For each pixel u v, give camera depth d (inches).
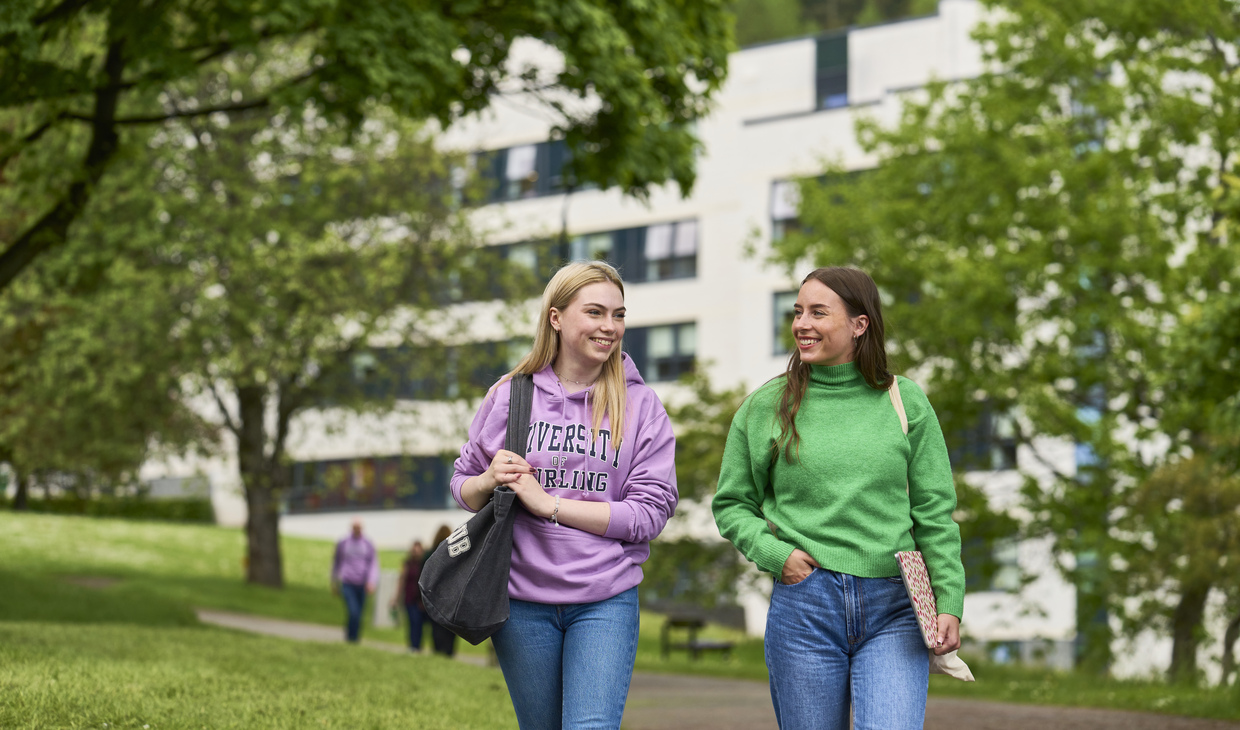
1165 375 625.3
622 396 148.6
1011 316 719.1
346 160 1074.7
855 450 144.3
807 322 147.3
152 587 1011.9
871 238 769.6
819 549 143.0
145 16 406.3
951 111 784.3
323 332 965.2
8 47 366.9
